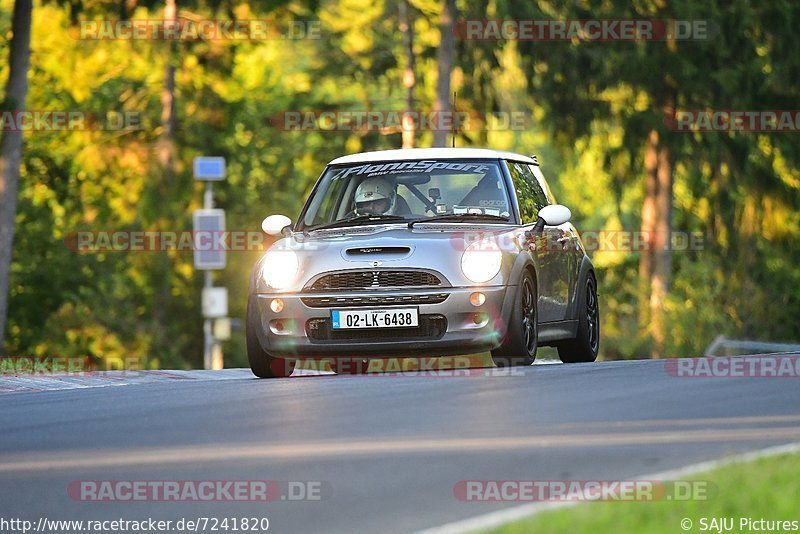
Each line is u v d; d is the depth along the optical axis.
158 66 108.44
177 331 114.19
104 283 113.12
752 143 105.12
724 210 107.25
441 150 36.69
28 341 114.31
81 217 114.81
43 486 17.42
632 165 106.31
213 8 86.50
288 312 32.81
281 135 121.06
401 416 22.70
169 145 112.88
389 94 112.06
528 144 142.25
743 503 14.53
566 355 38.75
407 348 32.34
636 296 105.94
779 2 104.00
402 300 32.28
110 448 20.36
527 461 17.88
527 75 103.38
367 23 109.56
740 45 103.62
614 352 106.12
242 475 17.45
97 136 112.50
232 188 117.56
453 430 20.83
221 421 22.94
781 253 109.56
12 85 82.50
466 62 103.69
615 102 104.19
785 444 19.03
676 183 114.12
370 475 17.14
